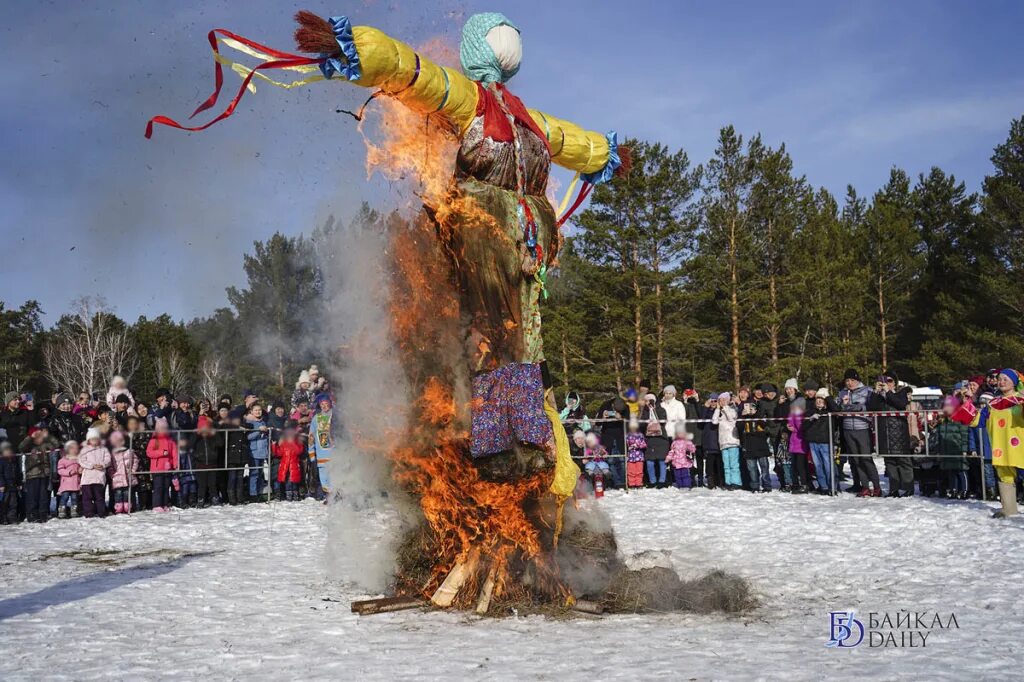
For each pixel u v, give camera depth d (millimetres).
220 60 5297
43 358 33781
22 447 12969
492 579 6195
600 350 34219
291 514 13352
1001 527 9789
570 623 5719
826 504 12734
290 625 5887
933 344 39844
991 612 5914
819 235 39812
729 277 37625
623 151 7770
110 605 6711
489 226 6172
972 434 12789
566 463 6121
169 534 11227
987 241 39688
